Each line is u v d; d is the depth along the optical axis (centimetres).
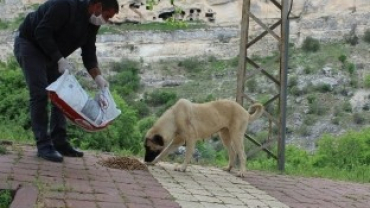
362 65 6119
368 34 6638
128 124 1473
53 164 595
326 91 5650
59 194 454
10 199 430
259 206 527
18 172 521
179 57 6881
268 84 5553
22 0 7244
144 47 6931
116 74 6450
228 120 737
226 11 7462
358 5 6981
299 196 626
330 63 6153
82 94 566
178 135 730
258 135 4075
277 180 755
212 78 6366
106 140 1353
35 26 596
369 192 741
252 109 784
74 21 593
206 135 725
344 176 986
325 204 589
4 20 6994
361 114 5206
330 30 6862
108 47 6888
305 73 5991
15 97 1412
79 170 585
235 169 805
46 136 618
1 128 1120
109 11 598
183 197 521
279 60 972
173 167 735
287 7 946
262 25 953
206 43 7012
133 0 7362
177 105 716
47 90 547
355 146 2445
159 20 7331
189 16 7394
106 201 453
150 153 714
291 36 6994
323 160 2438
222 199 539
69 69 581
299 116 5259
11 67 1889
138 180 585
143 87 6244
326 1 7106
